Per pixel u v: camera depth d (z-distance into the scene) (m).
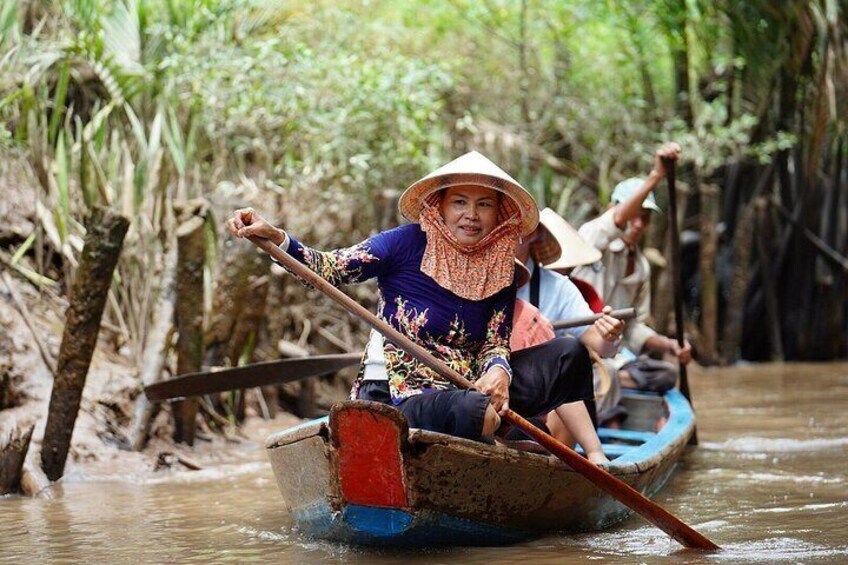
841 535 4.75
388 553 4.47
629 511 5.34
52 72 8.94
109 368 7.22
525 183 12.59
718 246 14.30
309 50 9.94
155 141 8.41
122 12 9.07
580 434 5.32
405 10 12.90
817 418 8.87
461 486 4.37
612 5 13.55
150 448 6.98
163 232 8.28
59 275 8.17
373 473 4.28
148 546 4.74
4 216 8.06
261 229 4.40
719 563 4.24
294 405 8.72
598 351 5.37
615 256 7.16
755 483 6.13
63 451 6.22
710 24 13.73
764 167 13.90
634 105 13.67
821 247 14.13
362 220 10.27
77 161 8.39
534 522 4.70
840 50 12.18
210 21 9.55
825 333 14.30
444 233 4.66
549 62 14.38
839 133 13.02
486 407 4.39
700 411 9.49
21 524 5.24
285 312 9.16
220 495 5.95
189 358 7.12
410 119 10.82
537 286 5.59
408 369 4.65
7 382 6.74
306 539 4.81
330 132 10.04
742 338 14.48
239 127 9.95
